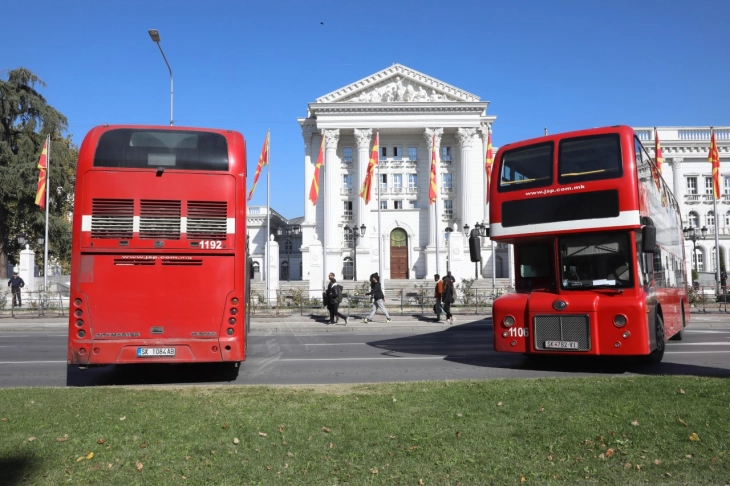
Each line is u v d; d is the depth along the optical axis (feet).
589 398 25.02
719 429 19.98
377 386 29.17
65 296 119.24
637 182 36.65
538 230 38.75
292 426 21.12
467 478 16.19
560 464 17.12
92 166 32.30
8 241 155.22
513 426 20.86
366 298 102.01
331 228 207.92
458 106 211.41
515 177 40.37
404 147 220.23
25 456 17.92
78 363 31.71
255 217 249.14
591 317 36.40
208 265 32.99
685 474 16.33
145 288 32.42
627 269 36.37
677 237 59.93
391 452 18.19
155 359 32.19
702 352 47.93
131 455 18.04
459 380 31.63
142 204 32.45
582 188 37.65
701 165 215.51
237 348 32.89
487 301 106.22
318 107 210.59
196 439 19.61
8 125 149.79
